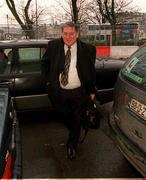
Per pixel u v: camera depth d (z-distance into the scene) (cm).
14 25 2020
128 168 439
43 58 459
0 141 254
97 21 2998
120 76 420
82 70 435
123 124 379
